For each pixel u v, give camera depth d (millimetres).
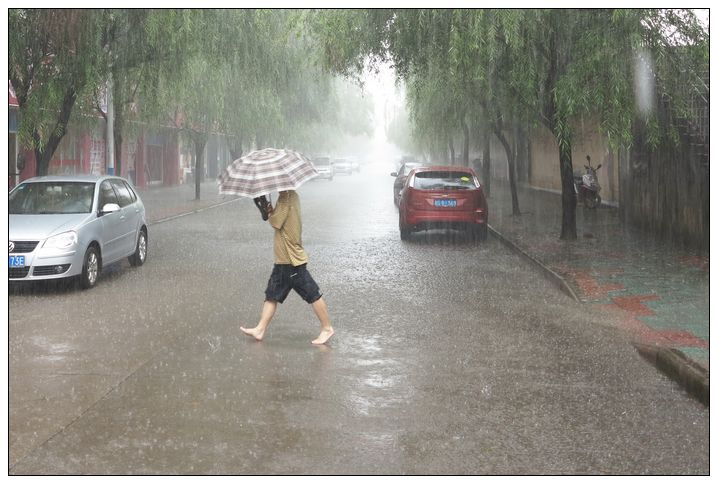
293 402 5879
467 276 12617
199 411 5648
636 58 13484
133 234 13281
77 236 10867
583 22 13469
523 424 5430
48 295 10648
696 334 8203
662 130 15344
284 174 7797
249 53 19078
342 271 13062
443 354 7410
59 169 31484
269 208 7883
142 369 6793
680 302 10016
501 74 15570
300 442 5059
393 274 12773
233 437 5133
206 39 16812
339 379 6516
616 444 5062
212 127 33250
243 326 8664
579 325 8750
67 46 14734
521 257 15000
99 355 7281
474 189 17953
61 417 5508
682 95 14445
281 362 7062
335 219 24109
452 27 13430
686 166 15930
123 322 8836
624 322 8898
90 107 19844
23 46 14742
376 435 5195
